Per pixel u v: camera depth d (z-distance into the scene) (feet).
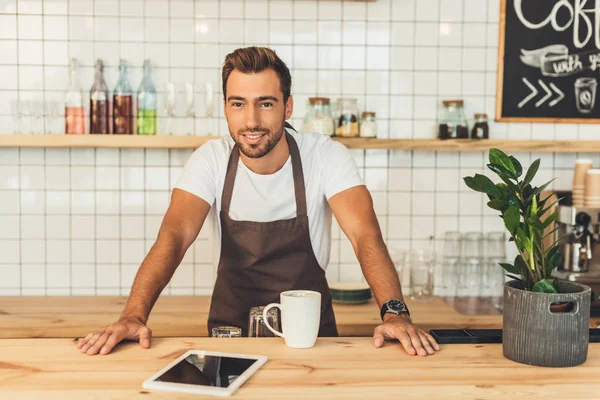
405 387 3.65
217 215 6.58
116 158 9.08
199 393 3.52
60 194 9.05
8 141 8.23
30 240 9.07
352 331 7.52
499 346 4.51
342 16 9.11
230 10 9.01
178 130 8.68
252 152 5.60
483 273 9.25
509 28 9.21
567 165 9.41
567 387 3.68
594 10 9.25
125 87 8.48
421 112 9.26
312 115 8.63
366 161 9.28
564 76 9.30
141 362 4.07
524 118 9.31
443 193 9.36
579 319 4.03
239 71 5.38
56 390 3.57
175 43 8.98
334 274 9.34
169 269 5.54
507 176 4.16
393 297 5.13
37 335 7.38
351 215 6.08
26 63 8.87
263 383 3.69
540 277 4.20
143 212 9.14
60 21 8.86
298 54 9.11
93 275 9.16
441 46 9.21
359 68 9.17
